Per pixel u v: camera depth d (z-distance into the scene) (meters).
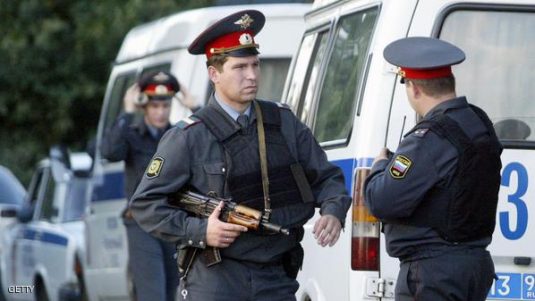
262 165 15.02
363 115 17.70
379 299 17.58
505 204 17.62
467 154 15.11
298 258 15.27
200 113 15.20
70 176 37.69
